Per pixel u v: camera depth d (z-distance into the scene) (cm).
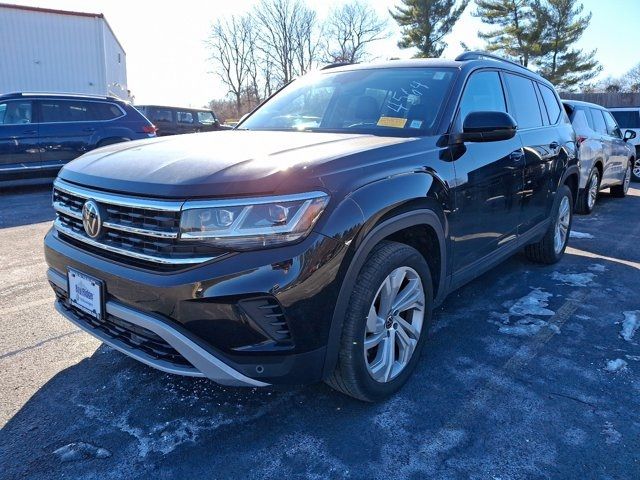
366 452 231
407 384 287
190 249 212
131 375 294
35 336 342
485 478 216
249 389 281
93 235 241
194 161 234
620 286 458
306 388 282
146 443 236
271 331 212
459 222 304
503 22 4025
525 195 399
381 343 261
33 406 263
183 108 1941
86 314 258
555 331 360
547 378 296
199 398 272
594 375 299
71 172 268
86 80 2509
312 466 223
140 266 223
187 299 207
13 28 2308
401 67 364
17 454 227
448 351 328
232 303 205
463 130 300
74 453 228
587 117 851
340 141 276
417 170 269
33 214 773
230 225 206
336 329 228
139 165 243
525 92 438
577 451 233
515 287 452
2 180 961
